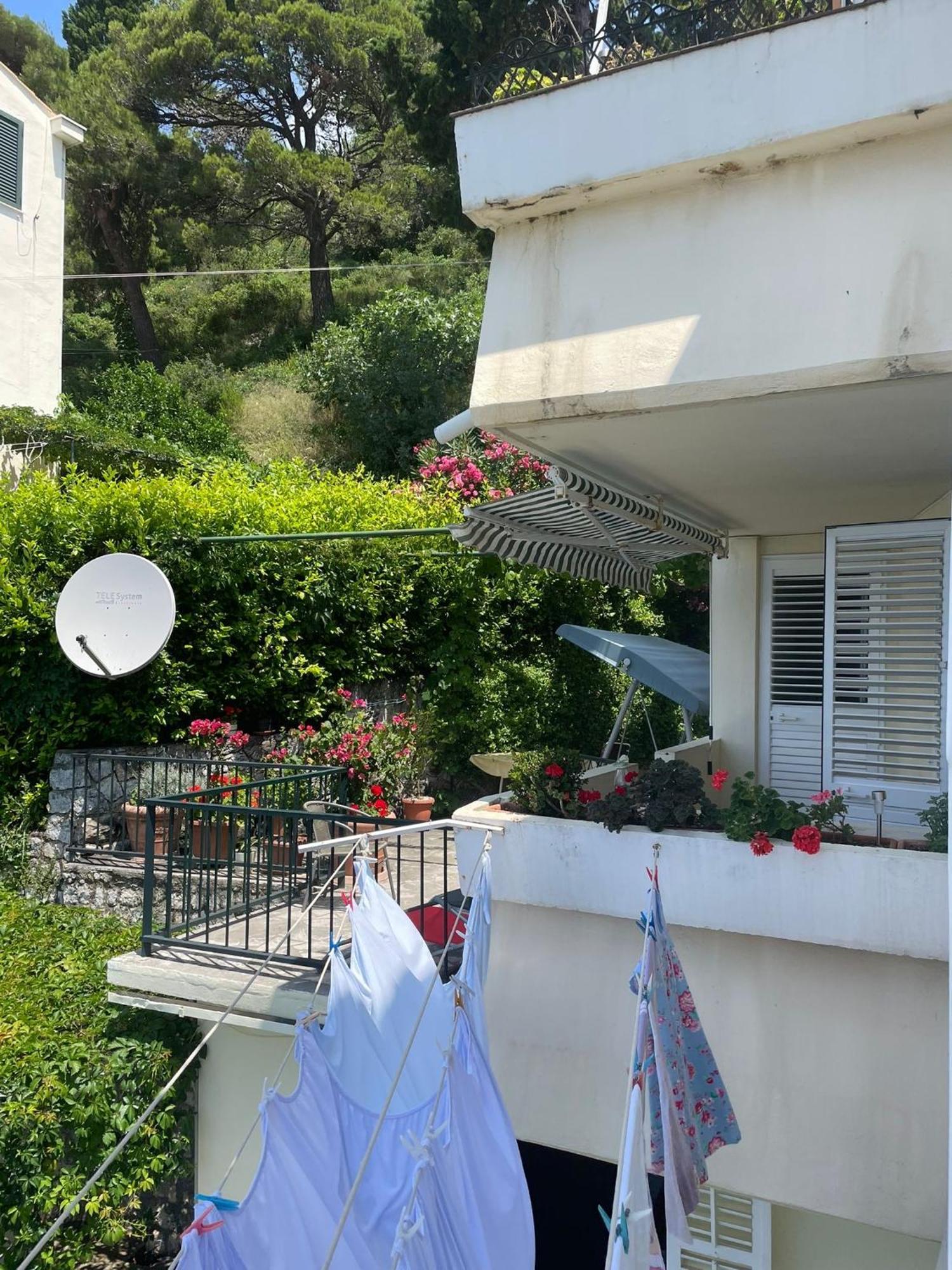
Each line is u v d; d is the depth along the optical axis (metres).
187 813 6.78
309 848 4.68
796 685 8.02
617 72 3.93
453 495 14.20
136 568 9.25
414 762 11.51
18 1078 6.51
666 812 4.73
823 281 3.64
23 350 15.97
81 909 8.95
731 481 5.61
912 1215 4.20
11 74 15.73
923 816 4.38
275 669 10.95
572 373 4.06
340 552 11.71
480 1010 4.25
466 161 4.22
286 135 28.98
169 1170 6.79
